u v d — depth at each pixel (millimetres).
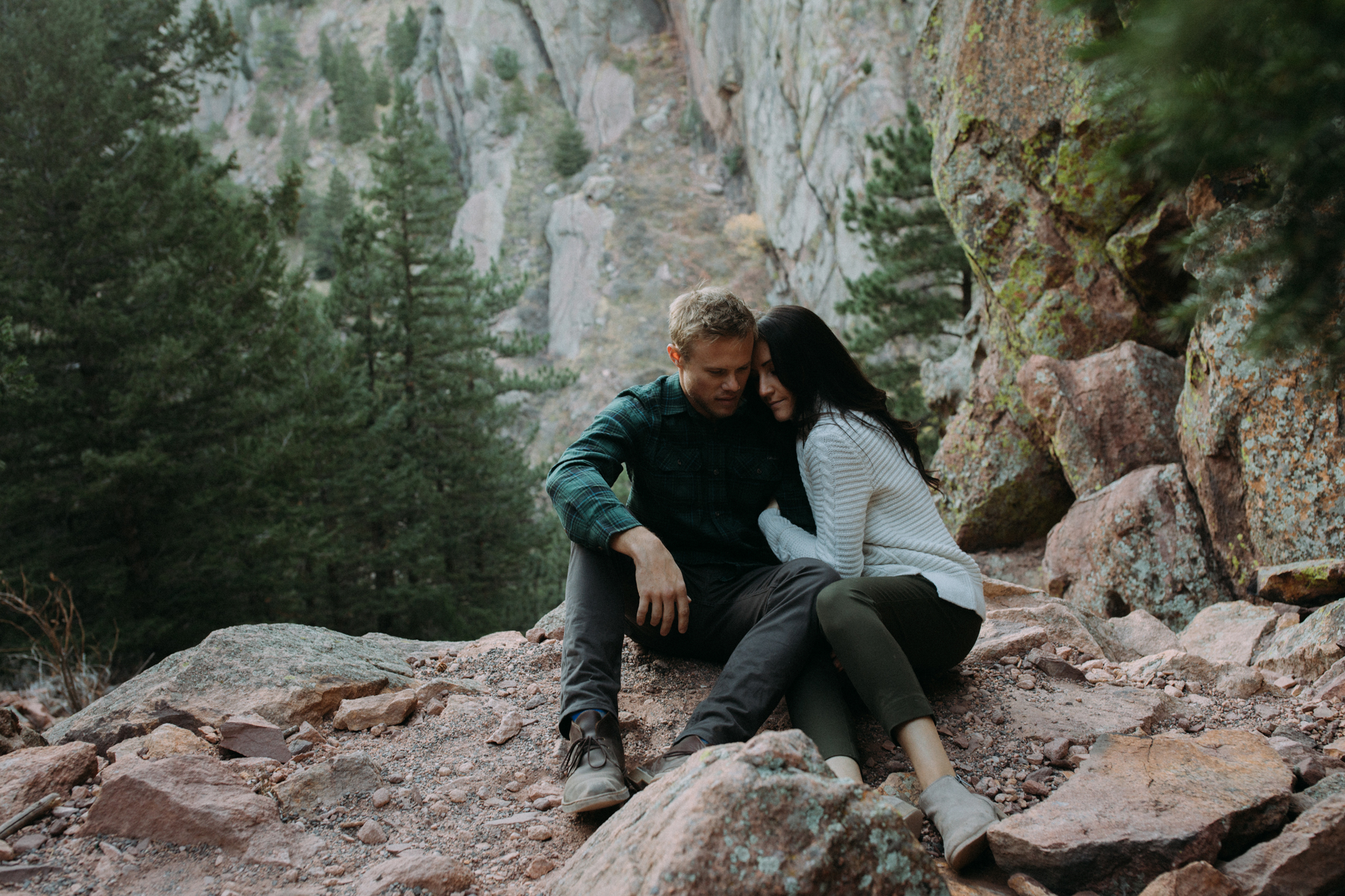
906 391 13609
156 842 1802
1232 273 1796
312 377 12617
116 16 11773
